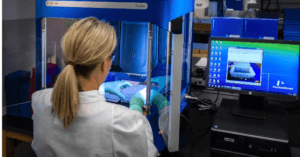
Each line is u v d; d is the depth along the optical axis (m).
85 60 0.78
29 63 1.48
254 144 1.27
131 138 0.83
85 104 0.82
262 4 2.90
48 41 1.42
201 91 2.10
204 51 2.42
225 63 1.55
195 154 1.34
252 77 1.51
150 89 1.29
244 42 1.50
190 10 1.75
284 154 1.23
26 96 1.52
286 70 1.45
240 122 1.39
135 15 1.22
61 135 0.82
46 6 1.37
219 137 1.32
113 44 0.83
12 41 1.48
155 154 0.95
